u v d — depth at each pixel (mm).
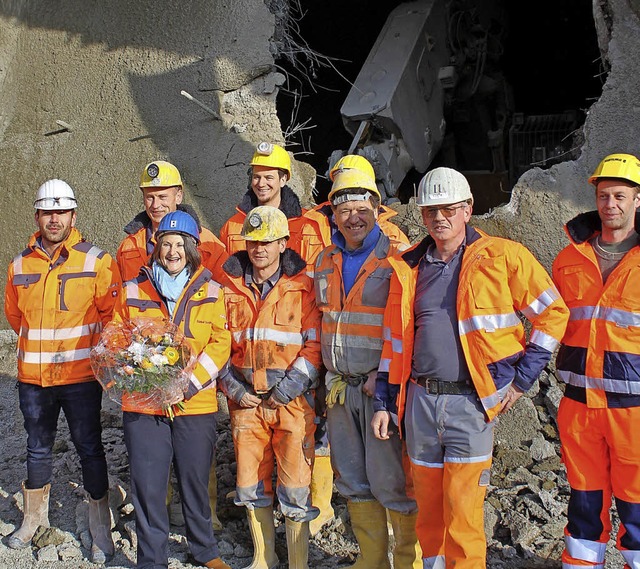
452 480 3479
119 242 6559
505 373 3461
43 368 4391
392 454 3822
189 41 6367
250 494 4145
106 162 6641
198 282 4098
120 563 4340
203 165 6238
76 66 6855
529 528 4410
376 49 6633
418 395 3570
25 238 6984
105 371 3930
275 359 4082
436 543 3641
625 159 3592
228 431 5559
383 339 3801
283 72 6875
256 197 4820
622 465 3604
